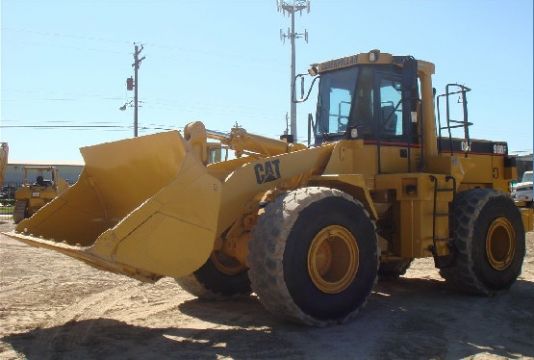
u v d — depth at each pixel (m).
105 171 5.88
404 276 8.65
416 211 6.55
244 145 6.76
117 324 5.72
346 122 6.94
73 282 8.20
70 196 6.02
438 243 6.69
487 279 7.02
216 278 6.84
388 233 6.83
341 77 7.09
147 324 5.72
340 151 6.51
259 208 5.72
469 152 8.06
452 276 7.08
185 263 4.91
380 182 6.71
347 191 6.16
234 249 5.85
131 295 7.27
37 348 4.89
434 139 7.36
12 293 7.36
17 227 5.79
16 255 11.33
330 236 5.47
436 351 4.78
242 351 4.75
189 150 5.11
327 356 4.61
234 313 6.20
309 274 5.30
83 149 5.96
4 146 16.77
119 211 6.10
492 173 8.42
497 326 5.63
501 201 7.29
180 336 5.24
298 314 5.24
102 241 4.56
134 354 4.70
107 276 8.74
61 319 5.94
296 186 6.16
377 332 5.31
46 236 5.91
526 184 22.98
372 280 5.80
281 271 5.12
